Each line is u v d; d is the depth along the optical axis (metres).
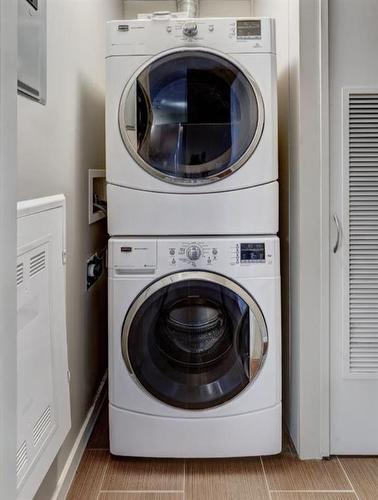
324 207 1.83
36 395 1.25
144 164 1.80
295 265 1.92
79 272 1.91
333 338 1.88
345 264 1.85
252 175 1.80
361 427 1.89
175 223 1.81
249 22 1.77
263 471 1.80
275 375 1.82
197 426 1.82
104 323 2.49
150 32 1.78
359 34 1.80
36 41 1.32
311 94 1.81
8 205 0.81
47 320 1.35
